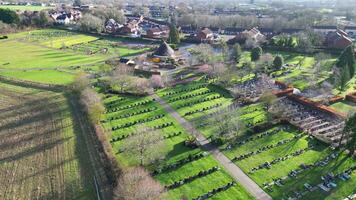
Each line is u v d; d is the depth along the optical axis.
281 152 92.12
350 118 88.69
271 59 166.00
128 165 85.88
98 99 115.44
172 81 151.25
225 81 143.75
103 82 145.75
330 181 79.19
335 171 83.12
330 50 194.75
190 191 76.88
